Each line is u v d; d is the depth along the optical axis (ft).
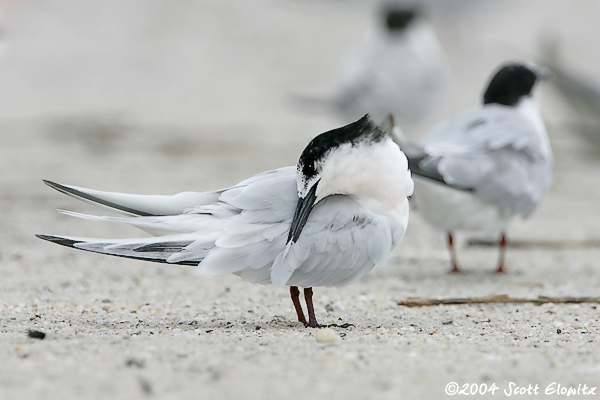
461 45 109.91
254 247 25.11
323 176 26.13
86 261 37.91
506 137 38.42
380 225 26.81
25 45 108.99
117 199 25.73
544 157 39.81
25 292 31.32
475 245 44.57
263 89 94.43
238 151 67.56
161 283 34.09
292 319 27.94
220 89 94.12
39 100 86.53
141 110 83.10
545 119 84.64
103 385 18.11
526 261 40.65
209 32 122.83
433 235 46.70
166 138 71.56
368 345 22.52
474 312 29.25
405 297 32.53
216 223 25.26
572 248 43.37
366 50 72.43
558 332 25.21
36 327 24.80
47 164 61.21
